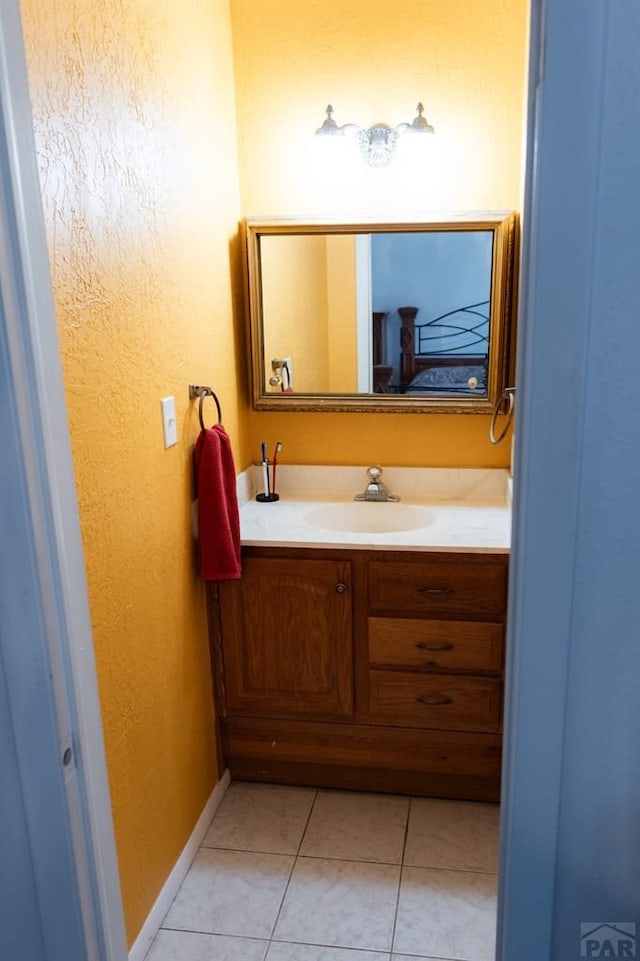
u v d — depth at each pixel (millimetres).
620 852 1002
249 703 2406
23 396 1066
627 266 823
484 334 2508
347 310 2559
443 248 2473
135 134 1733
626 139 792
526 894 1020
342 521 2637
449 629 2248
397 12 2377
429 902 2018
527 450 882
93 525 1560
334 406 2619
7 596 1107
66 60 1413
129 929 1785
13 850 1224
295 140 2508
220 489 2131
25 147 1120
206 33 2219
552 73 778
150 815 1896
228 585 2314
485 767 2354
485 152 2434
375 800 2434
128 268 1702
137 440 1772
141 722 1829
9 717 1153
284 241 2533
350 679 2340
